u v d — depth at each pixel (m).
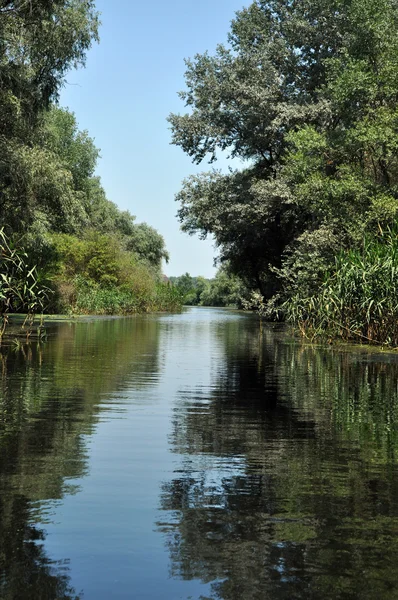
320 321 17.58
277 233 33.84
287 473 3.94
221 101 30.70
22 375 8.61
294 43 29.27
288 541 2.78
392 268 14.30
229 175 32.12
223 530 2.91
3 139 19.88
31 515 3.07
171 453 4.41
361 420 5.77
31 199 21.81
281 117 26.61
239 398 7.06
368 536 2.85
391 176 23.16
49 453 4.32
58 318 29.09
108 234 50.62
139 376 8.88
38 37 19.73
